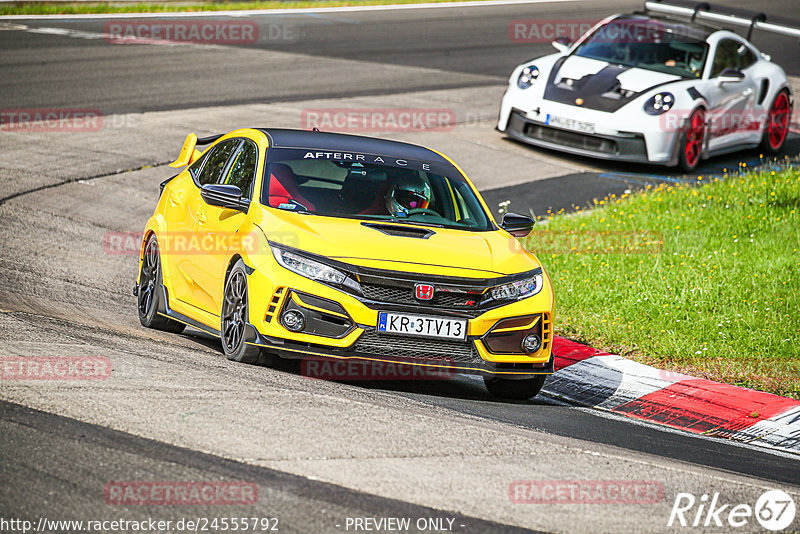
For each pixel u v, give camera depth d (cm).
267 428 1870
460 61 8238
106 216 4119
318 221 2478
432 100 6694
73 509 1477
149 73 7044
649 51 5678
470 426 2073
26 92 6188
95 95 6234
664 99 5300
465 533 1516
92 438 1742
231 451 1741
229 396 2039
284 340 2323
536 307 2439
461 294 2369
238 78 7031
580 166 5475
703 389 2745
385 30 9675
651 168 5547
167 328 2905
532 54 8694
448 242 2495
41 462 1627
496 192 4838
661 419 2558
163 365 2247
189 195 2881
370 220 2547
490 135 5953
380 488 1652
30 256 3453
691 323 3194
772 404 2667
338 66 7731
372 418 2016
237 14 10431
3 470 1582
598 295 3406
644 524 1639
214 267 2577
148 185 4591
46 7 9856
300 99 6438
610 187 5075
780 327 3144
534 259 2594
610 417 2494
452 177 2812
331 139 2883
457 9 11319
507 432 2086
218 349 2695
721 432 2492
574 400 2655
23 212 4019
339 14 10694
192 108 6025
